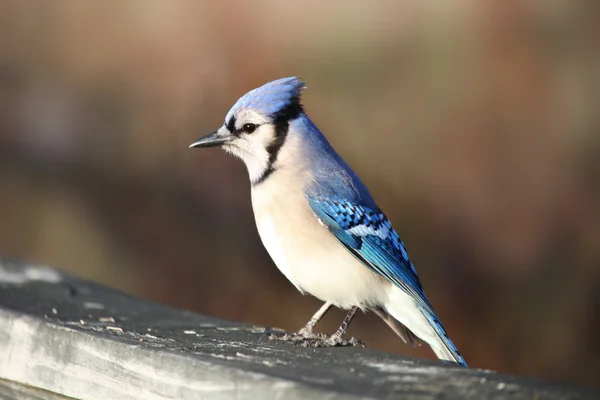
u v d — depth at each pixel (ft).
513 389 11.84
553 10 41.75
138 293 39.78
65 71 45.24
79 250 41.39
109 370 15.07
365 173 39.78
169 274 39.73
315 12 42.75
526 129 40.37
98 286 22.88
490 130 40.45
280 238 21.04
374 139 40.55
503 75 41.47
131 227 41.16
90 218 41.86
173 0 44.14
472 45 42.09
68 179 42.96
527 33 41.83
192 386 13.38
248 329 18.78
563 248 37.68
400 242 22.17
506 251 37.83
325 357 14.21
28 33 46.78
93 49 45.03
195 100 42.37
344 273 20.99
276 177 21.17
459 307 37.06
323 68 41.96
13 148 43.62
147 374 14.23
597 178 38.99
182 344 15.56
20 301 20.39
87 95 44.27
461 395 11.69
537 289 36.99
